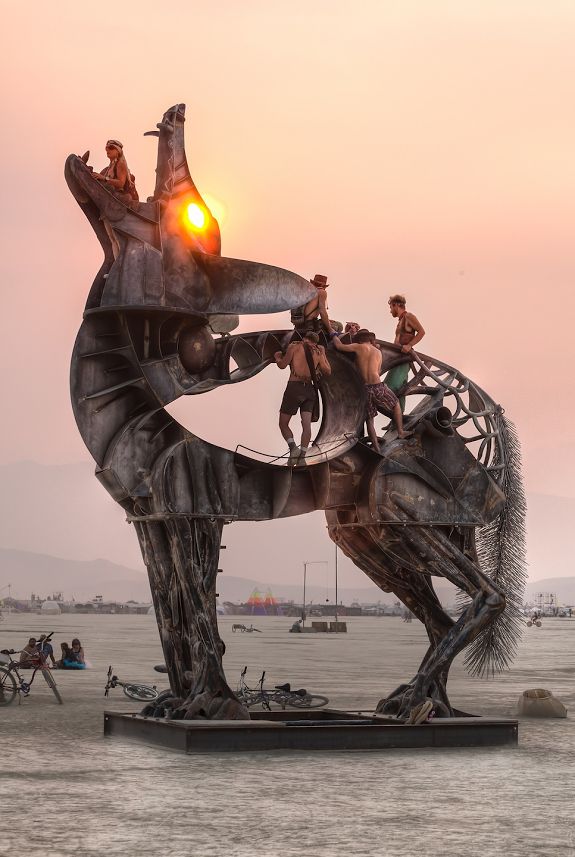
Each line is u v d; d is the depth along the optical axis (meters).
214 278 13.56
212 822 9.00
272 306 13.65
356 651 47.03
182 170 13.70
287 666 33.69
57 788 10.50
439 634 15.15
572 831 8.77
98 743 13.82
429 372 15.14
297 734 12.99
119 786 10.59
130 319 13.05
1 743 13.85
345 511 14.93
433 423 14.41
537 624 126.62
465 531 14.90
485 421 15.37
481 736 13.75
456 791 10.46
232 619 198.50
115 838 8.39
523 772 11.66
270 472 13.97
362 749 13.20
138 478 13.27
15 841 8.29
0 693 19.70
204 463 13.36
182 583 13.35
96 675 27.61
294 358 13.68
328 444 14.07
